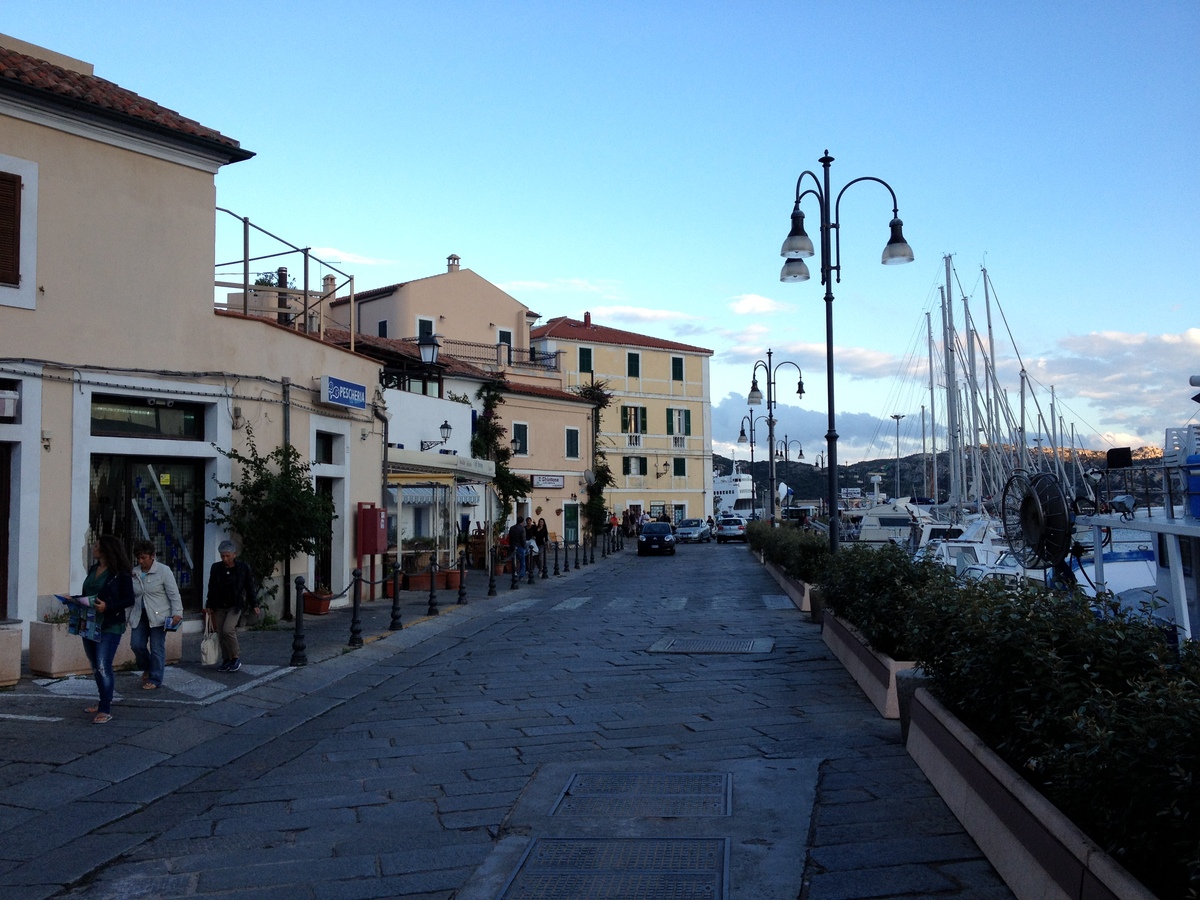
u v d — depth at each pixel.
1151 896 3.33
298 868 5.64
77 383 13.32
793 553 20.69
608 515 54.66
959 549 21.06
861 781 6.89
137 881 5.54
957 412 46.31
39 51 15.97
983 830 5.35
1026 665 5.32
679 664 12.70
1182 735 3.55
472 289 50.59
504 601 22.36
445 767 7.80
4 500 12.59
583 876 5.34
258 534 15.48
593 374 62.81
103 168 13.87
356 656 13.43
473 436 40.59
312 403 18.09
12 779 7.44
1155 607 5.65
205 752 8.54
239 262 17.44
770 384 39.19
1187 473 7.83
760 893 4.99
